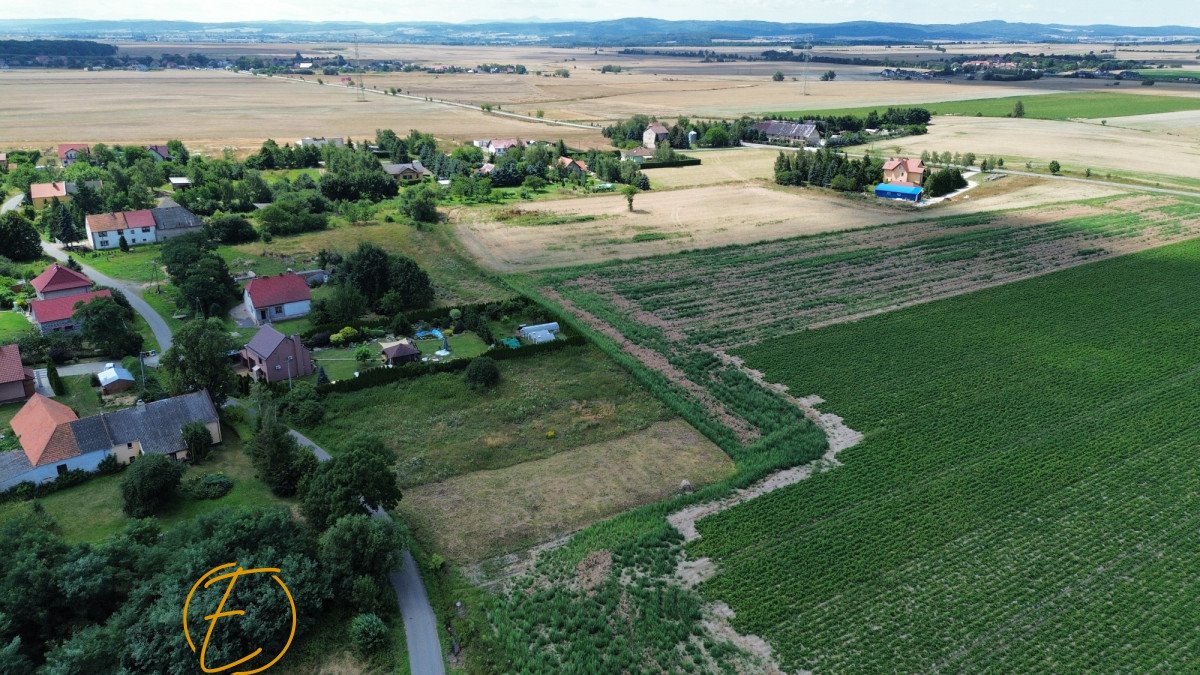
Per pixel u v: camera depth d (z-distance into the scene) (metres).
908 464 67.88
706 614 51.75
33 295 107.56
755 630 50.31
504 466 69.62
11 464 63.69
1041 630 50.12
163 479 61.38
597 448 72.50
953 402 78.38
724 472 68.69
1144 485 64.75
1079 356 88.31
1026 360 87.38
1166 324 97.00
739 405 78.19
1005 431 72.94
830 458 69.25
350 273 104.88
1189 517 60.75
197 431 68.62
